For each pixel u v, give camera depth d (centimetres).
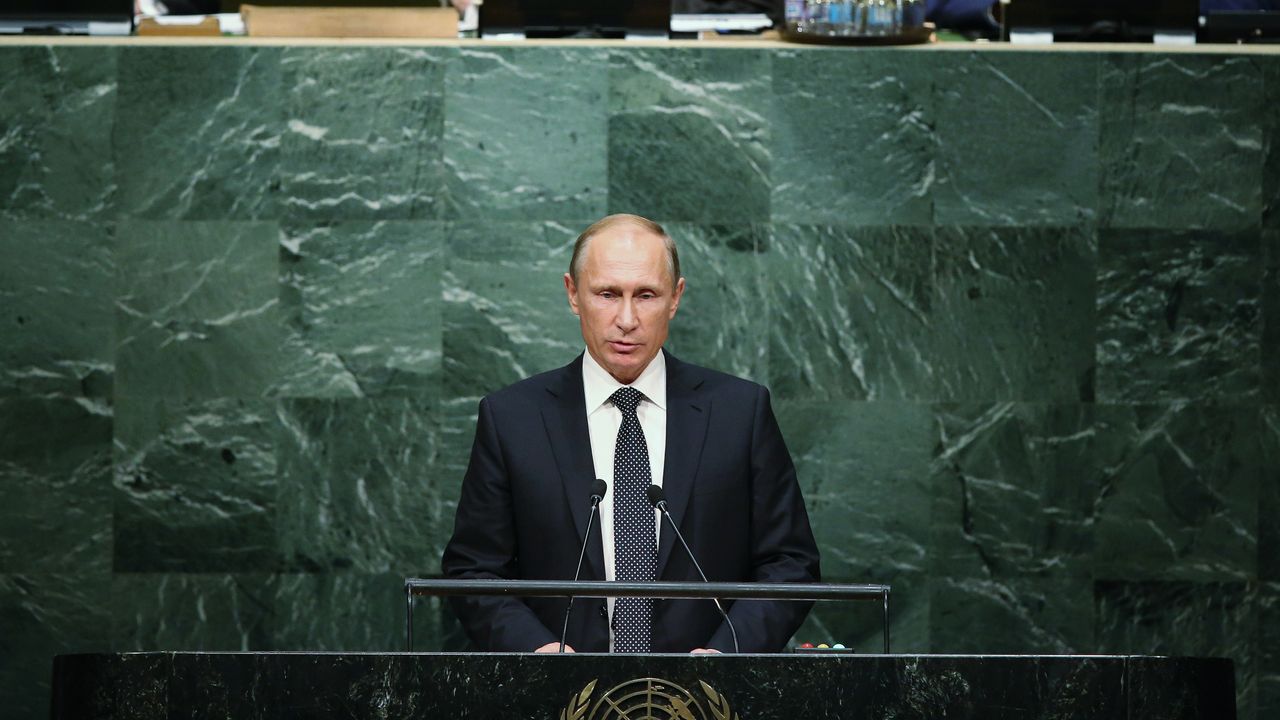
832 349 1784
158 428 1753
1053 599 1773
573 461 1232
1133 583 1770
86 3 1766
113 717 850
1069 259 1783
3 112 1750
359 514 1761
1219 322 1780
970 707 842
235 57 1762
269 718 851
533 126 1781
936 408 1781
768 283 1784
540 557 1216
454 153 1777
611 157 1784
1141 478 1775
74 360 1753
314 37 1778
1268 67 1780
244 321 1762
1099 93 1784
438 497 1766
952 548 1775
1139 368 1780
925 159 1786
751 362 1781
